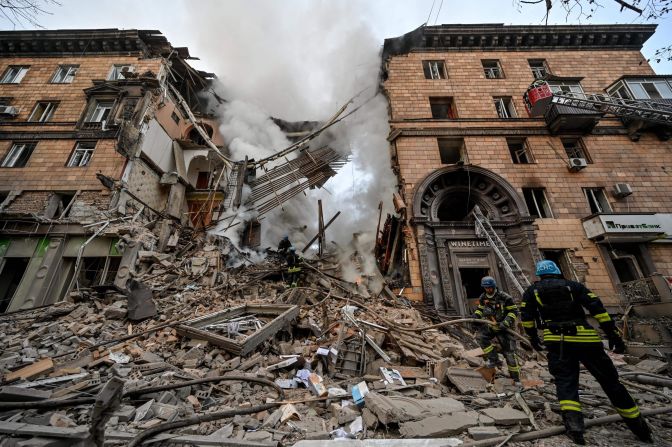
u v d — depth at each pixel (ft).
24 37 51.67
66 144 44.11
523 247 36.63
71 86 49.88
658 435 9.34
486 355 16.33
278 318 18.70
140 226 39.50
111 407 6.82
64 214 38.52
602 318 9.60
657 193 39.58
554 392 12.97
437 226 38.11
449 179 41.98
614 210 38.73
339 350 16.88
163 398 10.48
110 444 7.61
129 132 43.55
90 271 36.81
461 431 9.23
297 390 12.82
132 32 52.54
